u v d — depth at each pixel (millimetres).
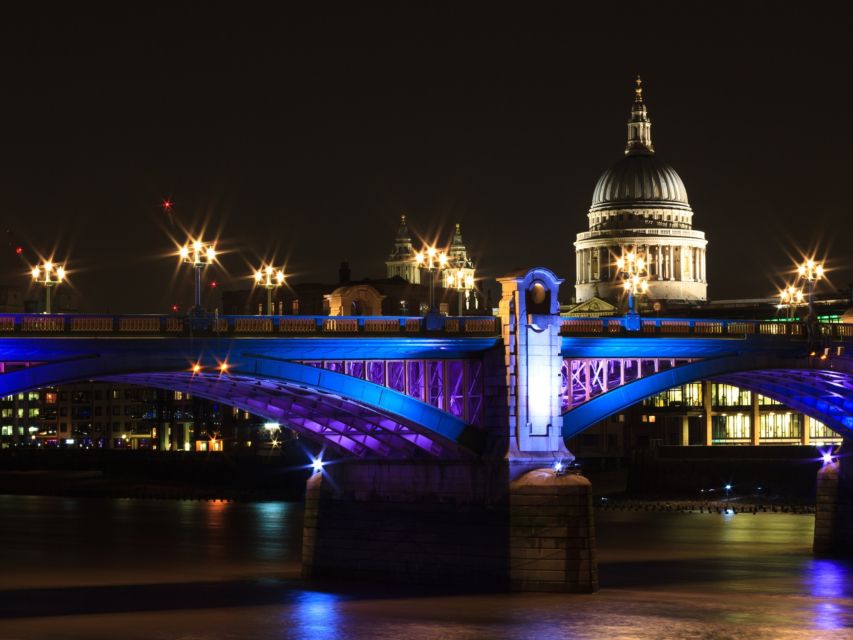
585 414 119625
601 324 118875
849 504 142250
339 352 108062
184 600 112688
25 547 155500
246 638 96938
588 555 109750
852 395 144250
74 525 182125
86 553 149125
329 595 112000
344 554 119688
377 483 118500
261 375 103812
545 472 110938
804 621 102562
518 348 111688
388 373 112438
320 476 122500
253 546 154625
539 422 112375
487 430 112875
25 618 105438
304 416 117938
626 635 96750
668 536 160375
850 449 148000
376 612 104250
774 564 133875
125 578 128125
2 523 185625
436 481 114812
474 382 114500
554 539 109625
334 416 116500
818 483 144125
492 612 103125
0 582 126062
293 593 113875
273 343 104250
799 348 132625
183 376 103812
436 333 109875
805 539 156750
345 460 120938
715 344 126562
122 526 180000
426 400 113375
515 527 110375
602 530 167750
